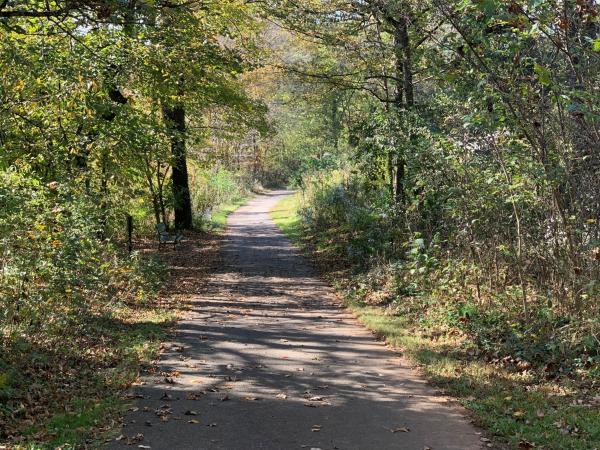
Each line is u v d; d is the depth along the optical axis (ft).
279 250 72.84
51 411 20.59
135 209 67.46
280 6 55.93
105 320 34.40
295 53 80.23
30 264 29.55
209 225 95.04
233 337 33.19
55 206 34.06
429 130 40.01
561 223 28.84
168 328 34.73
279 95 101.19
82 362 26.58
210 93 58.39
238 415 20.75
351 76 64.59
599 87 25.62
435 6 29.09
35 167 40.16
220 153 92.99
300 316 39.55
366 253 56.65
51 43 38.40
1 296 29.22
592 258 27.14
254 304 43.47
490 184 33.42
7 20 31.07
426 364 27.48
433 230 47.91
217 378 25.29
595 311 27.30
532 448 17.81
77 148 41.63
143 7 25.61
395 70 54.49
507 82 26.78
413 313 38.01
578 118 24.98
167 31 38.60
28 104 39.29
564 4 23.22
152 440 18.20
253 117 74.13
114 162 48.49
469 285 38.86
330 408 21.72
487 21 24.91
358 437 18.89
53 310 31.17
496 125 27.20
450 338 31.86
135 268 46.14
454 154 35.78
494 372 25.91
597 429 18.75
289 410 21.40
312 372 26.61
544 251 30.76
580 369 24.76
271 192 208.54
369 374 26.40
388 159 56.13
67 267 31.35
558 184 26.68
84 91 40.22
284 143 199.21
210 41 44.04
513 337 28.58
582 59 25.73
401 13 45.39
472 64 27.37
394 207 52.39
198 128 77.15
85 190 39.58
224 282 52.49
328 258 63.52
